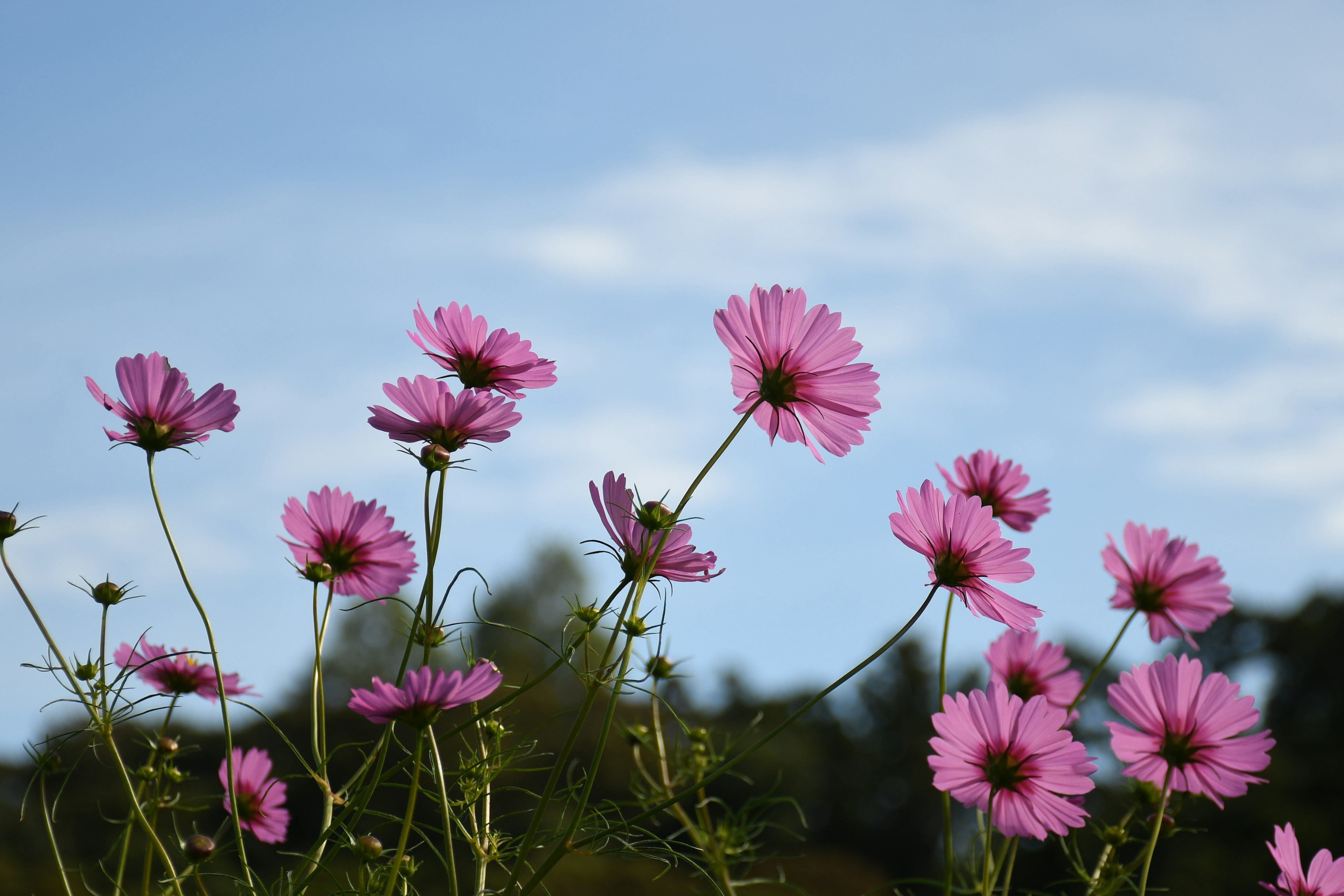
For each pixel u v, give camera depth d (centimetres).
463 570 127
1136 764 129
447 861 122
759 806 140
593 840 119
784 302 129
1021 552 125
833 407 129
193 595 125
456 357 133
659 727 142
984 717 124
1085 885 134
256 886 124
